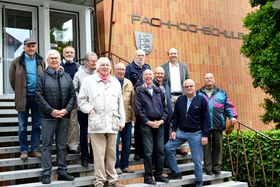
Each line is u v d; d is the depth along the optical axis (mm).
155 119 5762
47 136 5172
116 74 5965
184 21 10305
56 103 5219
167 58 9820
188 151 7293
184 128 6113
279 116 8734
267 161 7203
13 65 5617
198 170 6062
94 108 5234
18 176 5250
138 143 6211
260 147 7285
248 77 11570
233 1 11508
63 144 5328
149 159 5711
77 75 5789
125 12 9266
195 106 6043
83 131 5676
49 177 5168
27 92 5566
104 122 5176
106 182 5336
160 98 5883
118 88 5441
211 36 10852
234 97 11133
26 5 8766
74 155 5953
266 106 9125
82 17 9289
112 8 8312
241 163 7617
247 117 11336
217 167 6582
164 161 6480
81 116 5637
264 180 6852
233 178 7352
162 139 5871
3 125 7129
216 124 6449
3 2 8492
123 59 8430
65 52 6117
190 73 10250
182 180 6066
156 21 9750
